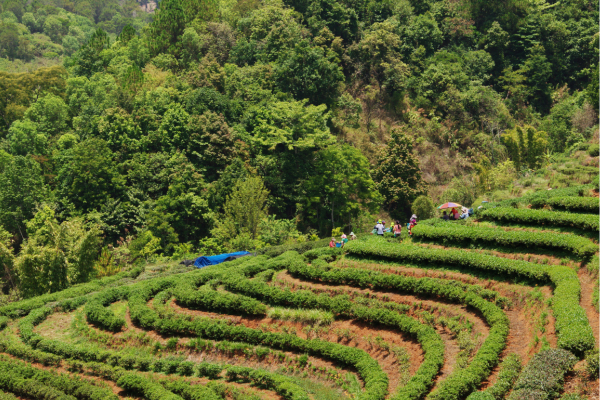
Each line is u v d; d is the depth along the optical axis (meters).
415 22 102.81
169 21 101.75
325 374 27.20
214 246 59.81
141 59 99.81
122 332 33.84
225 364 29.23
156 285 38.72
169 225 64.81
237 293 36.03
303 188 71.25
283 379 26.25
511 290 29.67
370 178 70.56
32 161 74.06
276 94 83.69
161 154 72.75
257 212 62.03
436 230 38.66
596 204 36.97
